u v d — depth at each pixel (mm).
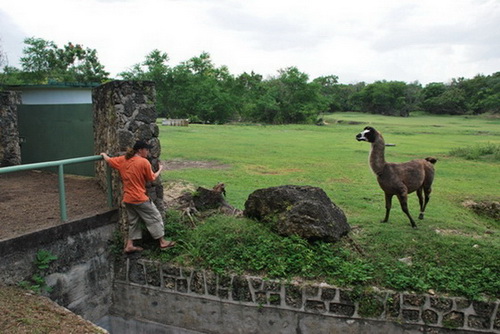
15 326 3896
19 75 28156
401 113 83875
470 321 4688
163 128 34062
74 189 7328
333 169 14477
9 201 6500
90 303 5789
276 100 53875
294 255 5410
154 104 6078
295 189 6297
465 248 5660
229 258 5527
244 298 5234
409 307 4793
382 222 7102
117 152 5801
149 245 5988
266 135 30500
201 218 6805
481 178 13375
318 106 54875
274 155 18219
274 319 5168
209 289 5391
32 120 9141
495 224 9000
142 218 5609
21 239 4832
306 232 5688
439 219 7559
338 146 22781
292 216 5809
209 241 5891
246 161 16047
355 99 91375
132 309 6000
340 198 9562
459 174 14148
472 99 83188
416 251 5691
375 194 10109
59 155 8750
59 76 31844
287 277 5141
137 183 5422
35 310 4293
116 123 5746
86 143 8102
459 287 4770
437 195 10523
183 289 5559
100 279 5914
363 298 4867
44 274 5102
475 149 19312
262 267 5305
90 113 7852
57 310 4398
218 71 55000
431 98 86562
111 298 6121
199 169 13820
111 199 6148
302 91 53312
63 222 5406
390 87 84188
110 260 6055
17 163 9570
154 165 6129
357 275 5023
